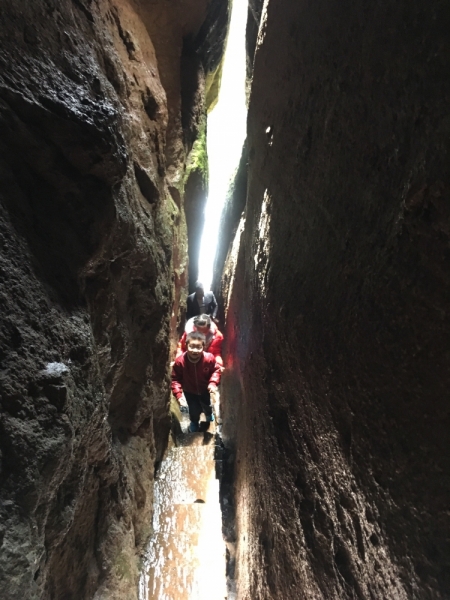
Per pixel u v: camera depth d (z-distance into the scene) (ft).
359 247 3.19
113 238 4.27
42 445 2.50
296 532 4.28
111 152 3.59
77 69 3.86
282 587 4.69
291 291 4.68
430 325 2.28
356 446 2.95
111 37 5.90
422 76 2.48
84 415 3.16
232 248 13.08
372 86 3.11
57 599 3.61
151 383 6.55
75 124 3.33
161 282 6.64
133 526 5.55
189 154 13.66
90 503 4.12
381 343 2.68
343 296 3.35
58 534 3.08
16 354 2.54
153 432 7.08
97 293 4.19
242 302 8.92
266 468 5.61
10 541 2.21
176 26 11.46
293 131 5.07
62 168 3.43
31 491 2.38
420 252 2.40
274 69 6.04
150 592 5.54
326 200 3.96
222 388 12.37
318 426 3.71
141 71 7.41
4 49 3.10
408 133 2.62
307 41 4.64
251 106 7.65
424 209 2.35
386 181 2.88
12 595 2.15
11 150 3.10
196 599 5.51
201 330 11.36
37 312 2.81
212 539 6.37
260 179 7.03
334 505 3.39
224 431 10.80
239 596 6.97
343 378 3.14
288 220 5.23
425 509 2.23
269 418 5.52
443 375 2.17
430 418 2.24
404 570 2.39
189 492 7.39
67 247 3.43
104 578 4.39
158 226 6.92
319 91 4.23
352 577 3.11
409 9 2.67
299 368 4.20
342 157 3.61
